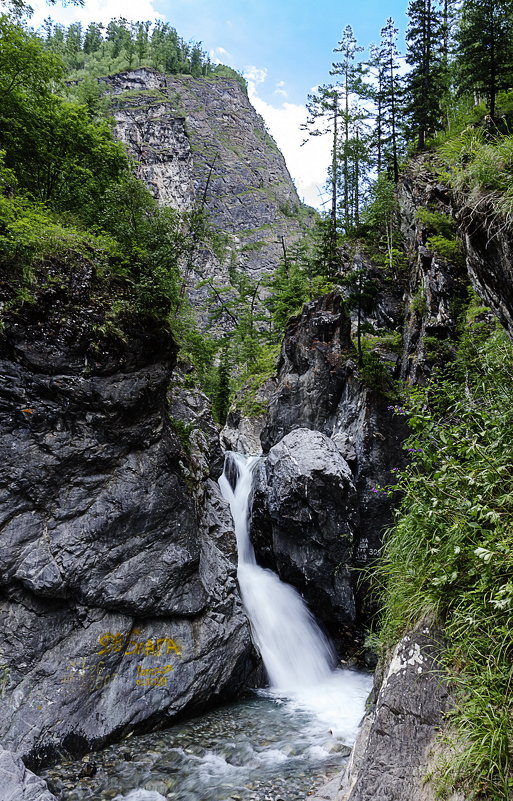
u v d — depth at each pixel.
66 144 16.00
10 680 8.29
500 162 5.16
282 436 20.31
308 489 15.15
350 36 33.72
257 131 157.38
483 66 15.91
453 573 3.76
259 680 12.25
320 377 19.44
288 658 13.38
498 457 4.36
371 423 16.50
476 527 3.71
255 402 31.00
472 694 3.38
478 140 5.81
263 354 38.12
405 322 19.00
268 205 131.38
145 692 9.45
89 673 8.98
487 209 5.16
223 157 133.38
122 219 13.40
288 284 40.28
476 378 6.83
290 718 10.09
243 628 11.78
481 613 3.59
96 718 8.70
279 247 121.12
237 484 20.44
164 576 10.47
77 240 11.21
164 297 12.04
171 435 12.21
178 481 11.70
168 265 13.03
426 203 18.94
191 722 9.84
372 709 4.90
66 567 9.19
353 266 22.44
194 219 21.31
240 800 6.95
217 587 11.98
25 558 8.88
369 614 15.08
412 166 21.28
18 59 13.66
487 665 3.34
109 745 8.66
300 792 7.11
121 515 10.13
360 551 15.46
